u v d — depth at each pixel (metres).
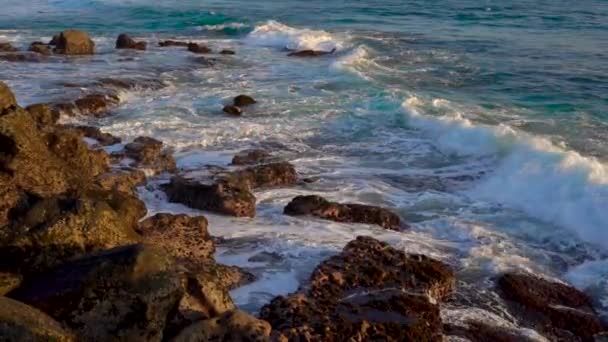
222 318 8.17
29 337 7.04
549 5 51.00
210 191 14.45
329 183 16.47
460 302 10.98
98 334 7.70
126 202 12.09
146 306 7.74
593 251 13.25
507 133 18.27
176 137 19.47
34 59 30.39
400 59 32.22
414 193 16.00
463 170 17.48
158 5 54.81
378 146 19.33
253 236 12.95
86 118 21.23
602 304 11.41
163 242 11.56
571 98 24.20
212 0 58.56
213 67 30.31
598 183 14.96
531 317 10.76
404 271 11.00
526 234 13.92
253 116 21.98
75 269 8.13
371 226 13.83
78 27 44.47
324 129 20.75
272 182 16.19
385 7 52.59
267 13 50.47
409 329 9.54
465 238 13.62
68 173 12.43
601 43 34.91
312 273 10.91
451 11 49.34
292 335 8.92
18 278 8.38
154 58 32.25
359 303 10.05
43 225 8.98
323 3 55.94
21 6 56.22
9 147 11.52
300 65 31.22
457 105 23.14
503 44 35.50
